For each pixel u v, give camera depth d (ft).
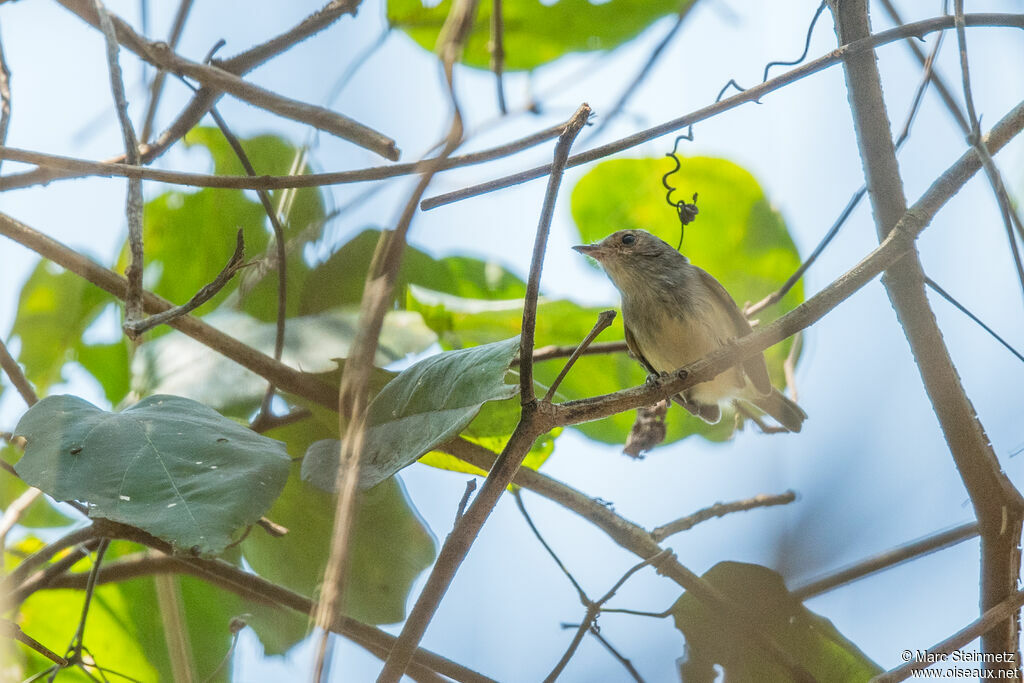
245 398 21.59
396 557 21.17
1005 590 18.30
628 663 17.57
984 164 16.63
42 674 17.03
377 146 17.15
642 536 18.76
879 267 17.07
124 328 15.14
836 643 17.38
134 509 14.75
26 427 16.02
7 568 23.54
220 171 24.90
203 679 21.40
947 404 18.31
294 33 20.48
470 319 25.05
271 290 23.82
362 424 13.91
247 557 22.08
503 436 22.26
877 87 18.93
